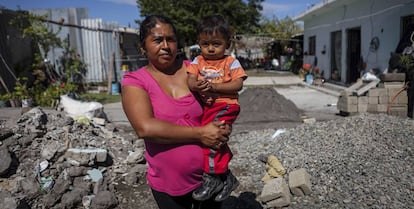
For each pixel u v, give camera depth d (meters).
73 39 17.55
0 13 11.56
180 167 2.15
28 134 5.12
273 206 4.14
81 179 4.74
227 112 2.25
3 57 11.41
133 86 2.08
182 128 2.02
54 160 4.86
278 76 23.11
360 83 10.08
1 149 4.61
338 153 5.24
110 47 18.14
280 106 9.78
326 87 16.16
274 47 32.31
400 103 8.98
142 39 2.17
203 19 2.44
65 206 4.24
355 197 4.06
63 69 15.90
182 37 29.00
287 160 5.43
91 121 6.85
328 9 16.70
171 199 2.28
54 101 11.09
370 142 5.45
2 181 4.40
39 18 13.09
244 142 7.09
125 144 6.31
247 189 4.72
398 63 9.77
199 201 2.38
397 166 4.62
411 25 10.30
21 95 10.58
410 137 5.43
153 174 2.26
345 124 6.48
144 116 2.00
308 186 4.24
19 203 3.90
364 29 13.27
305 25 21.94
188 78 2.25
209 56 2.38
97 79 17.95
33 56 13.76
